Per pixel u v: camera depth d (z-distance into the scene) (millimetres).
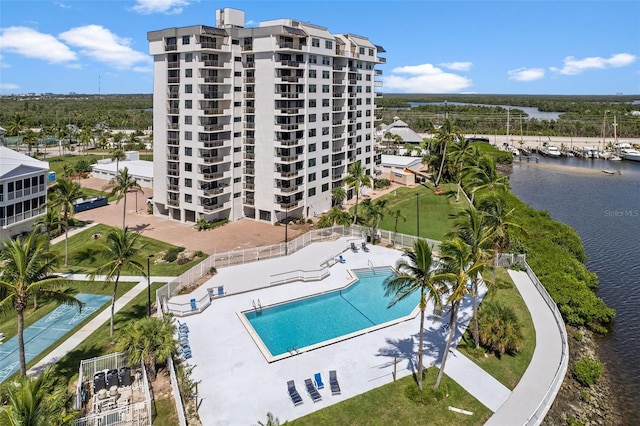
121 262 41312
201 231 76375
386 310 48312
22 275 31031
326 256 62125
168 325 36281
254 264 59125
